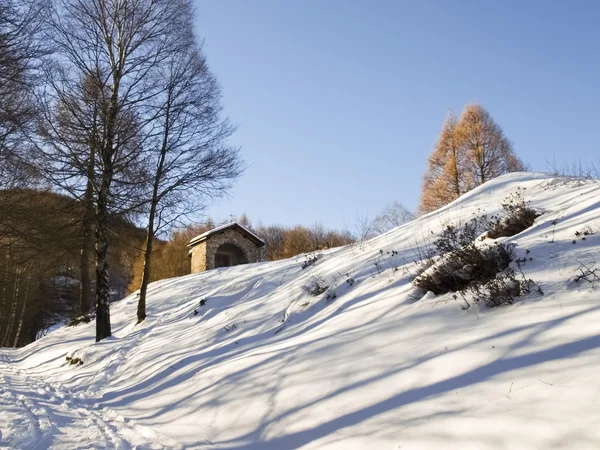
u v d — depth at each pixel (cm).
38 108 1352
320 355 571
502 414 319
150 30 1520
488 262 573
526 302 464
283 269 1372
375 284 762
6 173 1501
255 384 596
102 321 1445
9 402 775
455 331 473
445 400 368
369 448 356
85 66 1445
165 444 518
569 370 329
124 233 1870
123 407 764
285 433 454
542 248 571
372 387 444
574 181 1017
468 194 1277
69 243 1917
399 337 518
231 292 1373
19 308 3856
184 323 1245
